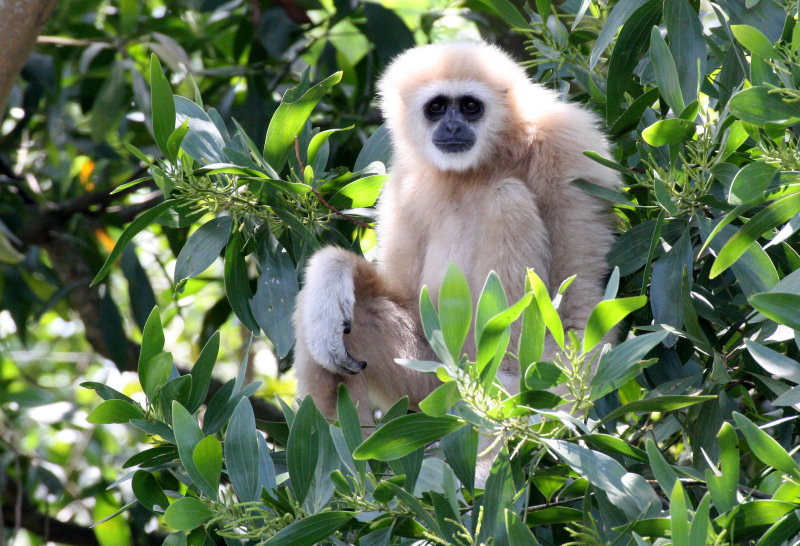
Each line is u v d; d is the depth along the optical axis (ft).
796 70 23.38
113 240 58.59
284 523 22.56
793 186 22.80
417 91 36.76
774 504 19.45
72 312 64.54
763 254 23.80
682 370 27.73
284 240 32.09
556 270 31.60
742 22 28.40
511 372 31.96
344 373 31.17
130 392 58.70
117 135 58.85
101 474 54.29
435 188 36.22
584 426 20.15
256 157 29.53
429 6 58.08
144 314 50.31
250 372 57.77
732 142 24.90
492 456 26.81
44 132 60.54
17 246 55.62
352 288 31.76
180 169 28.50
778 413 28.86
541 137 33.19
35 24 39.06
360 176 32.63
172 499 28.40
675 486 17.54
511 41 53.72
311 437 23.06
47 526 51.26
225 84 53.52
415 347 33.73
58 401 54.44
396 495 21.50
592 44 35.70
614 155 33.50
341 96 51.57
